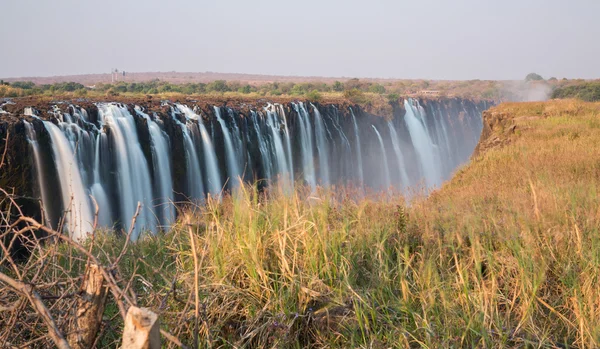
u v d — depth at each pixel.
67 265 4.66
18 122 25.48
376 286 4.57
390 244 5.57
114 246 6.46
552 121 25.55
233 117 40.91
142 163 31.56
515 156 18.44
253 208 5.01
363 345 3.90
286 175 5.74
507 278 4.78
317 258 4.73
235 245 4.67
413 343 3.99
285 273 4.47
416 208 6.95
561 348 3.93
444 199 9.72
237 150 40.56
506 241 5.46
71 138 28.02
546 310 4.44
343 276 4.63
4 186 24.22
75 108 29.64
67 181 26.89
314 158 52.62
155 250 6.02
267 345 4.02
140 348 2.01
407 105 77.44
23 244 3.22
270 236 4.80
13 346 2.82
